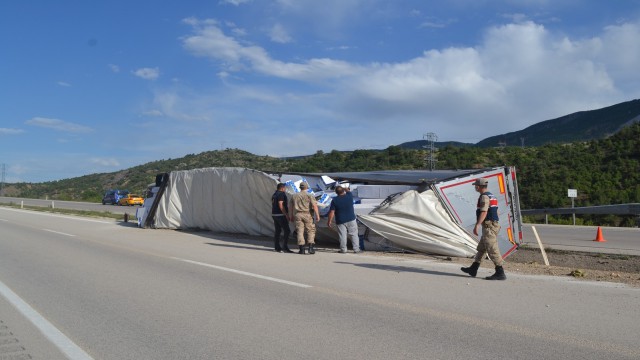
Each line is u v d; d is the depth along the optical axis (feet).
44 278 32.55
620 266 42.80
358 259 39.58
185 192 66.54
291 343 18.81
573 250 51.52
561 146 193.47
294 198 43.16
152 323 21.81
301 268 35.09
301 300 25.43
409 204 42.88
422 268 34.83
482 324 20.95
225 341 19.20
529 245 56.03
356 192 49.55
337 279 30.81
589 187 137.18
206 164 265.95
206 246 49.19
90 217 102.73
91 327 21.40
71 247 49.32
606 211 85.30
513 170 48.34
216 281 30.66
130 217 98.78
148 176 294.05
